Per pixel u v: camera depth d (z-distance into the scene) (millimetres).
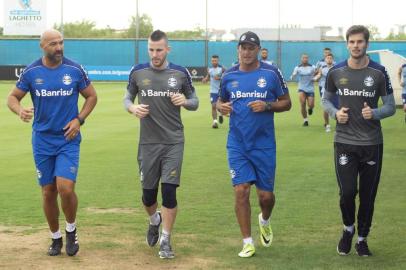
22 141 17094
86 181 11711
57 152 7227
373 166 7160
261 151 7281
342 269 6801
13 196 10438
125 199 10234
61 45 7168
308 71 21328
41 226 8570
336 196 10430
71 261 7105
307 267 6875
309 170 12891
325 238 8016
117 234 8195
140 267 6902
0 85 42875
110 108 27312
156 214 7641
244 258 7215
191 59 48969
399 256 7266
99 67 49250
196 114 25578
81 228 8469
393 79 26891
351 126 7117
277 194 10602
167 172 7297
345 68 7113
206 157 14578
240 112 7281
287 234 8203
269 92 7285
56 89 7168
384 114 6973
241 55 7273
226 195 10539
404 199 10219
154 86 7301
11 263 7020
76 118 7289
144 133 7418
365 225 7289
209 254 7359
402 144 16797
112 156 14648
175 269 6840
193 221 8828
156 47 7242
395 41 46375
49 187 7281
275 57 48844
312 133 19375
